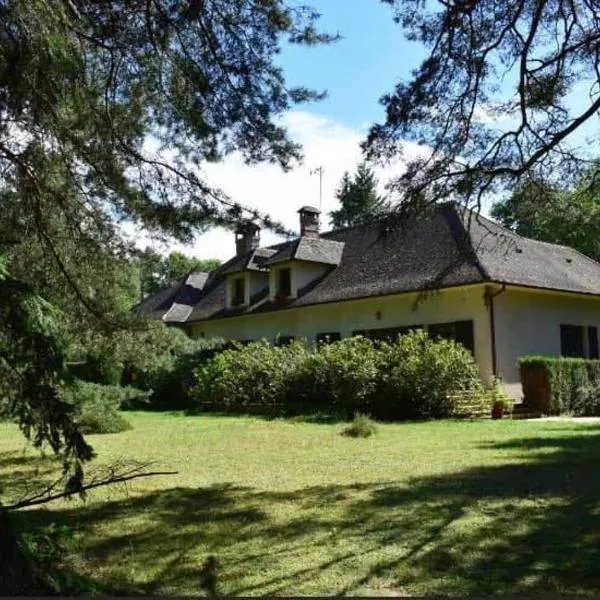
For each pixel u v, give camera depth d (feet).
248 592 15.02
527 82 26.78
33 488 27.22
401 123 26.91
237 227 25.82
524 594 14.37
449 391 57.98
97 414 49.57
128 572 16.58
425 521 20.80
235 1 22.76
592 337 73.61
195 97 24.36
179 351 79.66
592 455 34.42
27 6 14.90
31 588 11.46
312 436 45.16
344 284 77.92
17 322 12.15
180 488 27.45
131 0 21.53
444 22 25.62
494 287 63.05
